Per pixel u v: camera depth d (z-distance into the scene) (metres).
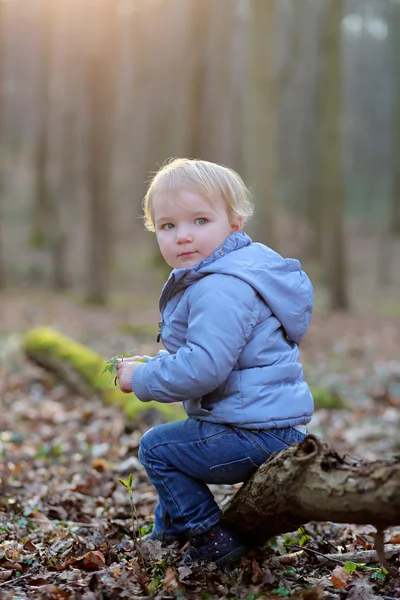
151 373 2.51
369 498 2.08
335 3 17.77
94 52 18.97
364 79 49.34
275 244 13.79
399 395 8.16
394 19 38.50
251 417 2.52
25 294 22.91
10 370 9.17
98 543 3.33
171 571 2.66
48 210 28.72
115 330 13.48
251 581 2.66
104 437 5.91
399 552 2.93
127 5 28.86
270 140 13.66
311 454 2.25
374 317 17.91
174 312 2.62
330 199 18.62
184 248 2.63
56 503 4.12
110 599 2.51
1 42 22.05
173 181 2.65
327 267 18.98
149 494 4.33
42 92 27.98
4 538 3.42
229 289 2.50
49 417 6.69
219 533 2.70
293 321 2.63
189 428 2.65
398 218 37.66
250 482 2.54
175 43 31.39
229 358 2.45
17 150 44.47
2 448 5.51
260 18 13.48
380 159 49.94
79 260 30.69
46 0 25.58
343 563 2.91
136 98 37.38
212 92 24.50
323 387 8.24
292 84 36.34
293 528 2.53
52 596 2.49
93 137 19.55
